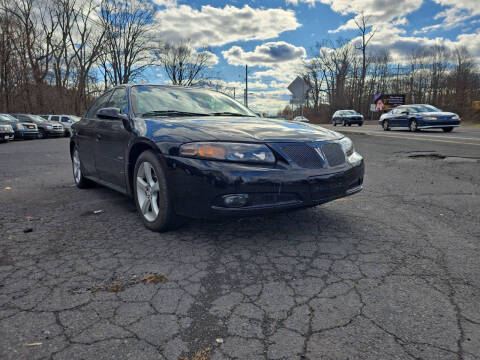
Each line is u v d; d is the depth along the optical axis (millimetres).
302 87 16031
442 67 50625
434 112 15758
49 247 2648
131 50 39375
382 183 5066
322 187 2666
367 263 2314
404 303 1811
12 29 28562
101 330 1597
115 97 4117
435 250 2523
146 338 1539
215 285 2027
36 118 20859
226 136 2639
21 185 5320
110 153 3725
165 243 2713
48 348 1469
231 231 2984
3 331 1586
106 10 36125
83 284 2049
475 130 16797
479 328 1591
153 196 2977
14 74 29250
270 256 2447
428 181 5148
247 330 1594
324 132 3152
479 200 3980
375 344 1486
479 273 2146
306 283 2047
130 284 2043
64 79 36312
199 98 4062
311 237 2824
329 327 1611
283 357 1411
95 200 4273
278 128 2980
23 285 2033
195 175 2516
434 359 1391
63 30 35125
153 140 2814
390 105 47031
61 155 10133
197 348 1472
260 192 2486
